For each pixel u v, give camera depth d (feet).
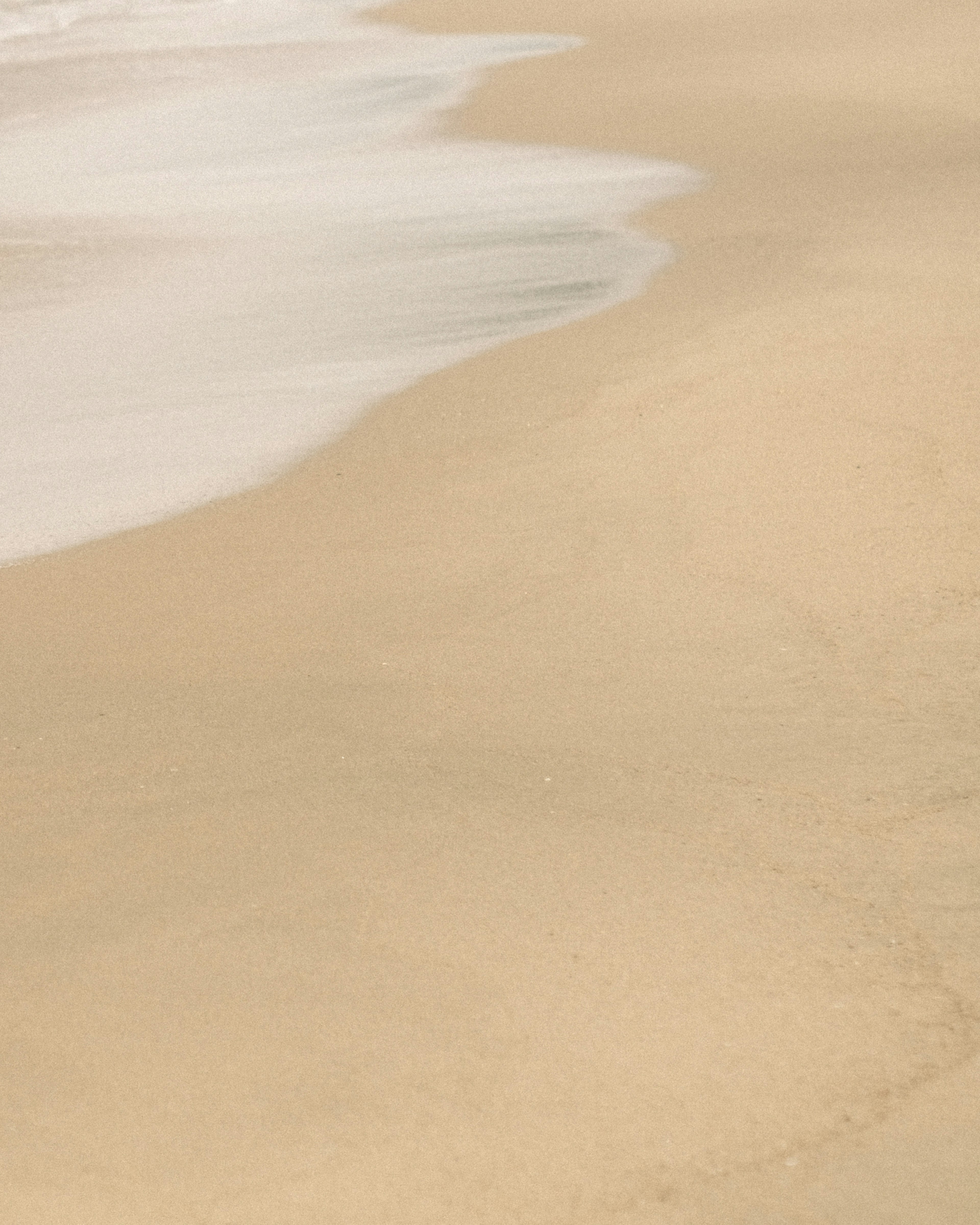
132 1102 13.26
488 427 33.12
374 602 25.07
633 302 42.73
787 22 96.37
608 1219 12.26
